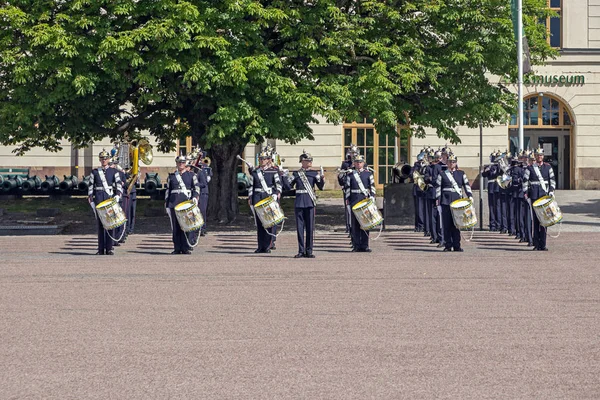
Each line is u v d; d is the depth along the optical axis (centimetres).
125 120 3341
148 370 952
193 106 3042
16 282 1609
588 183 4866
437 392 864
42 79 2805
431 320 1216
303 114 2822
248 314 1267
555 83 4844
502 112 2952
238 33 2788
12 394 863
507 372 939
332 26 2925
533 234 2217
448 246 2206
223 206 3175
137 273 1744
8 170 4741
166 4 2691
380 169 4812
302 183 2077
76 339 1105
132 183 2784
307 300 1388
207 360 995
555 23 4838
